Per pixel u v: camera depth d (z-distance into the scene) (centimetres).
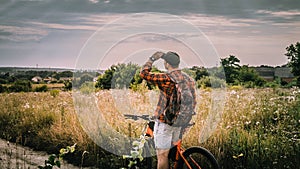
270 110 643
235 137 503
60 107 730
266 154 477
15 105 798
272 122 624
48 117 684
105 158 511
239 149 479
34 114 709
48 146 592
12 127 683
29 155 562
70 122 617
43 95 902
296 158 470
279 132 549
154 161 466
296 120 591
